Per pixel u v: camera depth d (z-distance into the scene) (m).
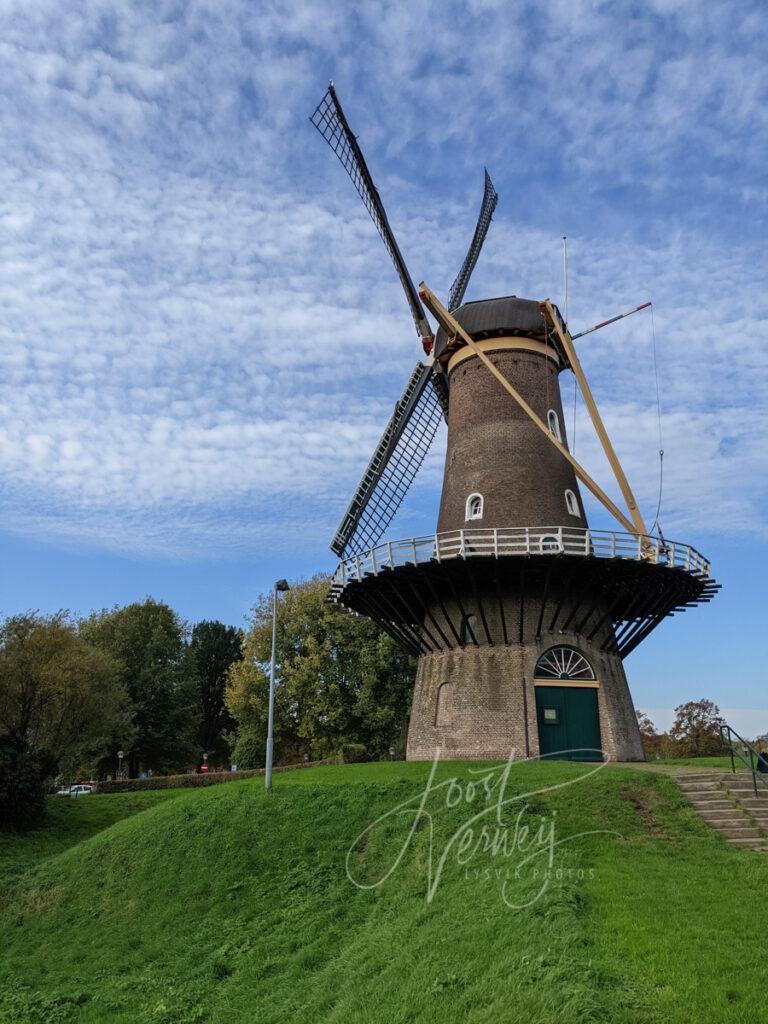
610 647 27.22
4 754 30.39
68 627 39.62
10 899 19.64
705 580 26.09
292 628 47.44
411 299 32.38
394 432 32.75
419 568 24.91
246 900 16.48
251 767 48.84
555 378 29.94
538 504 27.27
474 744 25.11
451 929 11.34
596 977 8.24
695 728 57.44
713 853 14.07
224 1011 12.23
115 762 62.59
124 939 16.16
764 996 7.86
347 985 11.24
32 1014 13.23
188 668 65.56
